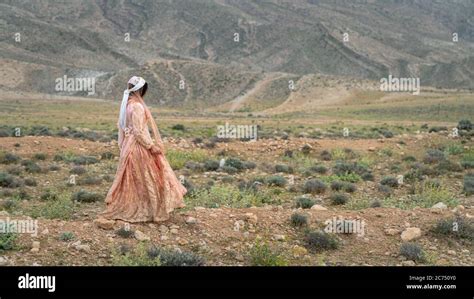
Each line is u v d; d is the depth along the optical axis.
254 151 29.98
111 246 9.95
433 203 16.48
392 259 10.48
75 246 9.88
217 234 10.95
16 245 9.83
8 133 41.34
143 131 10.83
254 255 9.96
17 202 15.37
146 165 10.90
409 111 135.38
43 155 26.00
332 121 100.12
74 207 14.94
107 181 20.25
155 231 10.70
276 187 20.08
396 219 12.22
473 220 12.36
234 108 195.75
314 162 27.28
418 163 25.94
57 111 132.75
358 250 10.84
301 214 11.87
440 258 10.65
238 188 18.69
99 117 109.38
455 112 128.62
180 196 11.36
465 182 20.12
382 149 30.94
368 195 19.00
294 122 90.75
